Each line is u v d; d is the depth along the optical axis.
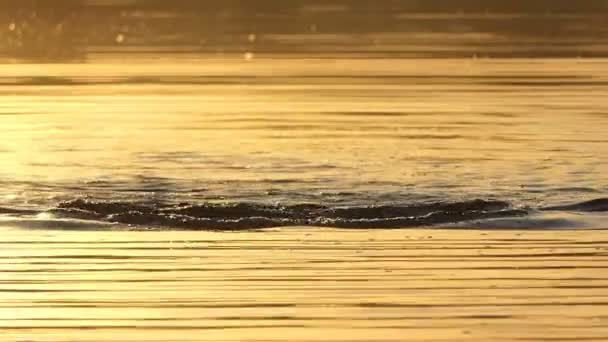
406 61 96.19
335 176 49.25
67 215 42.84
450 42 113.12
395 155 54.19
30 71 90.38
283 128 62.44
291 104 71.88
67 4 184.62
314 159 53.12
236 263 36.50
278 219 42.28
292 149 55.78
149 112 68.81
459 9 167.75
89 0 195.50
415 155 54.19
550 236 39.72
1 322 31.41
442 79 83.69
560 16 153.12
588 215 42.75
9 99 74.25
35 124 64.06
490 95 75.50
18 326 31.16
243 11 164.25
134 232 40.44
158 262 36.62
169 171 50.50
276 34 124.19
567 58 98.00
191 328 30.89
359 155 54.16
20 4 186.12
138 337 30.31
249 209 43.28
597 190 46.69
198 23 141.00
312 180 48.47
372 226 41.31
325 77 85.31
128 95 76.25
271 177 49.12
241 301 32.91
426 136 59.72
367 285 34.25
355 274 35.28
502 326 30.88
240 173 49.97
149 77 85.81
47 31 132.25
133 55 102.69
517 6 173.50
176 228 41.09
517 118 65.69
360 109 69.81
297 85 80.88
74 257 37.22
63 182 48.25
